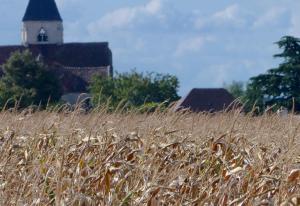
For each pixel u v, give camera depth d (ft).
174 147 82.17
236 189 66.59
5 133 95.45
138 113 111.86
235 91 580.30
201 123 111.14
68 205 59.57
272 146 91.40
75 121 93.81
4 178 67.56
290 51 371.15
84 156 76.23
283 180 65.98
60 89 487.20
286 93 367.04
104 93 454.81
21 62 477.77
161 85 452.35
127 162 72.59
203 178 68.69
